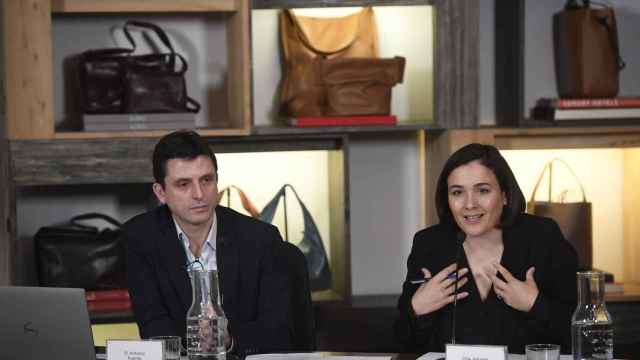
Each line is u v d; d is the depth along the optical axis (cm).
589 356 262
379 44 521
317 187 522
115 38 504
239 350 327
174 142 331
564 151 530
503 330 325
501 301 328
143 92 462
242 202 504
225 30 512
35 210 503
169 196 334
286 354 298
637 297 490
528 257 336
